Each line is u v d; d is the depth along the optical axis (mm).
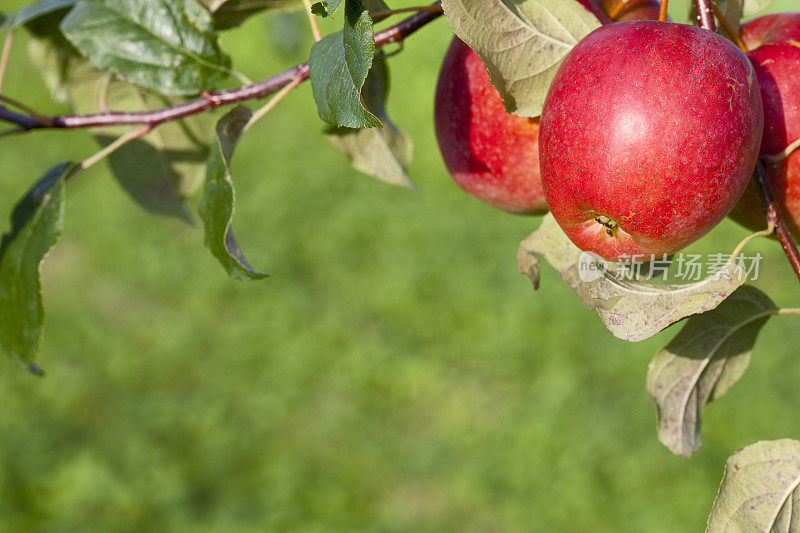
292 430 7414
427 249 10016
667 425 1522
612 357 8148
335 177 11742
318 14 1158
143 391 7934
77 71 2152
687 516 6410
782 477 1319
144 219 10742
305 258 9977
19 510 6578
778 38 1409
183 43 1673
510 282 9359
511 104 1356
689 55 1185
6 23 2066
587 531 6328
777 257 8836
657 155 1171
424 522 6336
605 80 1195
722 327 1468
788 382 7641
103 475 6816
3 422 7457
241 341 8586
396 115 12953
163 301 9195
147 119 1695
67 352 8391
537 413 7414
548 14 1356
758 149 1233
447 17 1273
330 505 6477
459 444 7168
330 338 8586
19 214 1684
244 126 1505
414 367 8078
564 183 1256
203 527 6379
